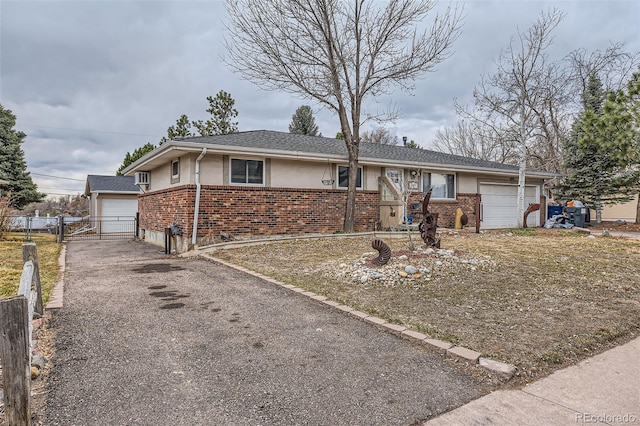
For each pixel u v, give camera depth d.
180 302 5.11
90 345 3.58
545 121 22.03
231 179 10.68
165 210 12.09
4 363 2.07
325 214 12.30
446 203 15.23
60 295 5.38
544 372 3.09
